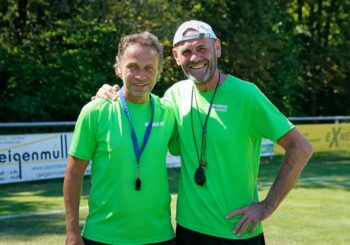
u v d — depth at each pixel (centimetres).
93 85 2261
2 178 1320
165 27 2197
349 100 3534
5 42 2233
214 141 414
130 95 412
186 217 425
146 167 407
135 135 408
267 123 411
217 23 2428
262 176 1540
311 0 3372
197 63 410
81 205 1060
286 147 413
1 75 2178
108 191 408
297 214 987
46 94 2178
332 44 3391
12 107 2070
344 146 2153
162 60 414
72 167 413
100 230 409
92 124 410
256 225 410
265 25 2552
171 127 427
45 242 768
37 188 1330
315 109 3472
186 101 432
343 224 910
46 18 2291
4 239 783
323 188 1330
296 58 3091
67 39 2341
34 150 1379
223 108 416
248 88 416
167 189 423
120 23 2277
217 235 414
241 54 2514
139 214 406
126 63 400
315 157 2052
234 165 414
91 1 2266
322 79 3372
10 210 1027
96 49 2345
